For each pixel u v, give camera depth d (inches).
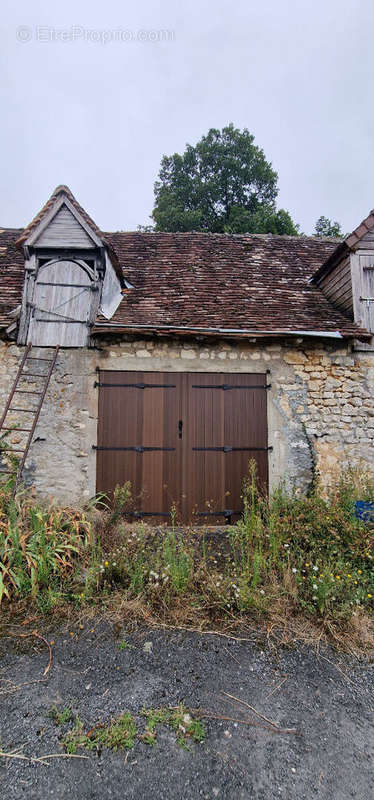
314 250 315.6
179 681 100.3
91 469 209.3
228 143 875.4
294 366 220.4
